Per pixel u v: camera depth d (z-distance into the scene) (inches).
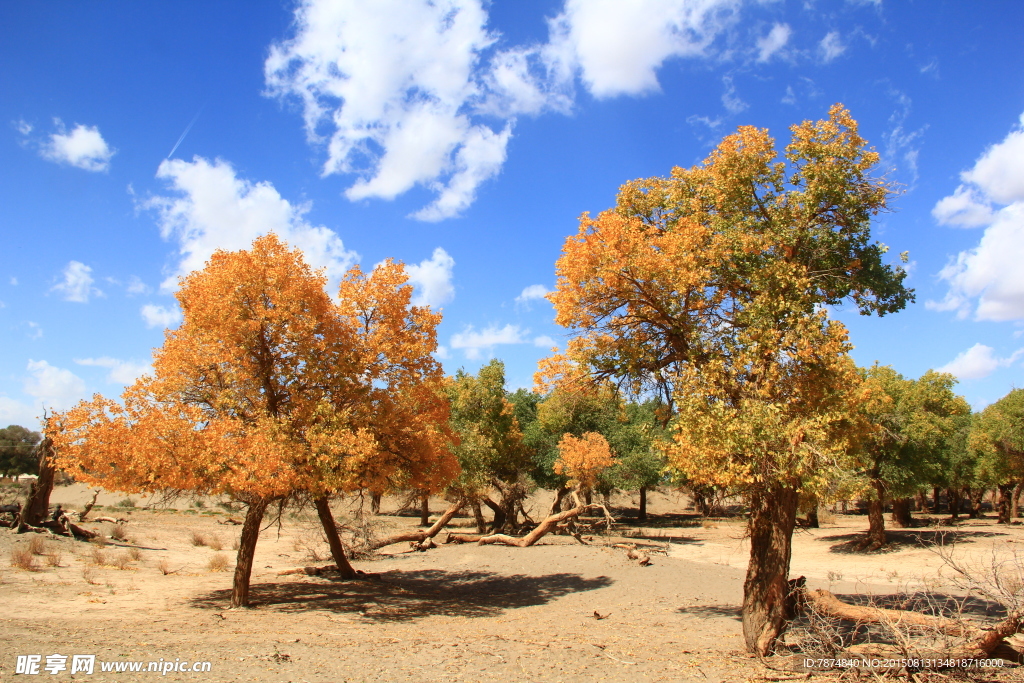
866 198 442.3
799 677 333.1
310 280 550.9
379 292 596.4
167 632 436.8
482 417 1414.9
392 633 475.5
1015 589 313.3
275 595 652.7
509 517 1414.9
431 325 636.7
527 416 1694.1
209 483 514.0
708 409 381.4
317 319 551.2
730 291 467.8
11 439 2158.0
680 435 386.6
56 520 962.7
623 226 454.9
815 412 368.5
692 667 363.9
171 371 515.8
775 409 358.3
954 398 1158.3
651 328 484.7
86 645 370.9
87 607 535.2
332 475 495.8
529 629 510.6
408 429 617.6
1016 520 1628.9
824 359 376.5
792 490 397.7
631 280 448.1
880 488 1037.2
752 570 406.9
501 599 698.8
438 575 861.8
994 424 1389.0
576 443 1202.6
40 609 513.3
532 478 1513.3
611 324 481.1
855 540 1100.5
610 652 410.9
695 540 1350.9
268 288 524.4
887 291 450.6
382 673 337.1
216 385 547.5
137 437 482.3
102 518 1248.2
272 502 612.7
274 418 520.7
